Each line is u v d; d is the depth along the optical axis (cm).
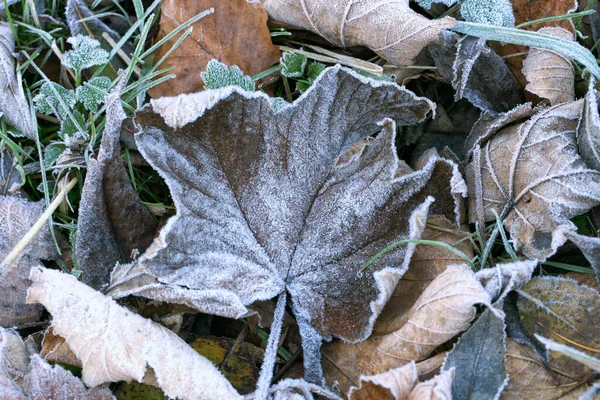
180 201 61
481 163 64
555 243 61
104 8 69
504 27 65
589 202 62
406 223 62
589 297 61
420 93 68
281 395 61
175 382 59
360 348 62
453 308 60
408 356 61
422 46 65
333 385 61
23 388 60
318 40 68
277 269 62
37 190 67
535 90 65
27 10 68
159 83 66
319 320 62
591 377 60
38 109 66
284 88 68
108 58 66
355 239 62
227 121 61
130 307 62
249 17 66
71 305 60
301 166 62
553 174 62
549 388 60
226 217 62
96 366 60
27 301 60
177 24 66
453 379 60
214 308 60
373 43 65
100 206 62
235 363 63
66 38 69
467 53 65
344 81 62
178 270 61
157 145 61
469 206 64
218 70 65
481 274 61
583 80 66
